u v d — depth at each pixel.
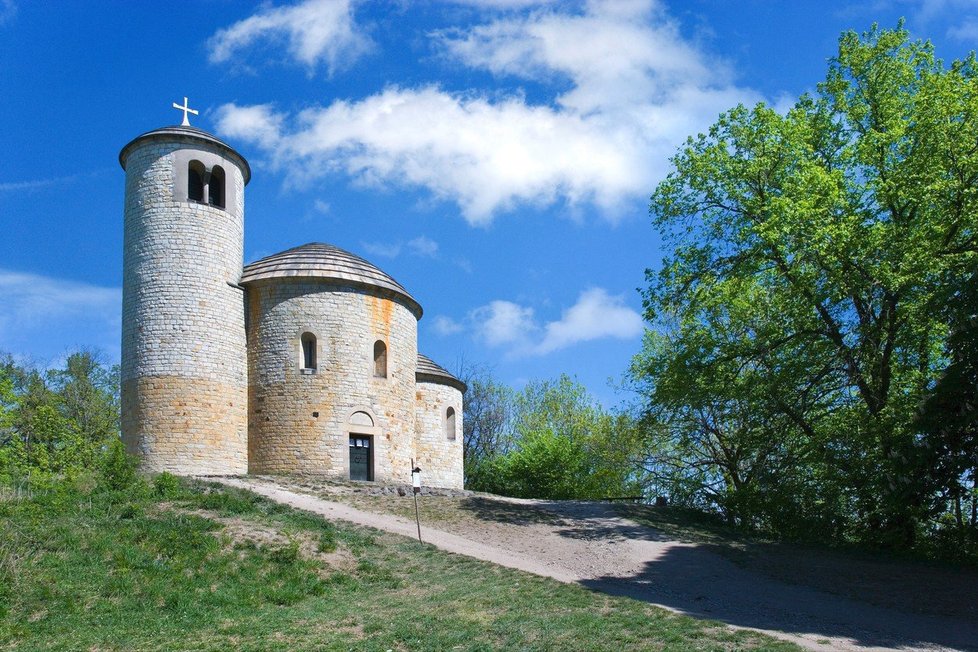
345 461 33.72
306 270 34.75
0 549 18.30
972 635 15.97
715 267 29.58
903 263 25.91
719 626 15.66
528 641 14.73
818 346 28.53
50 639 15.11
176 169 33.84
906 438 24.03
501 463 49.56
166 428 31.67
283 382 33.84
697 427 34.47
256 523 22.58
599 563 21.94
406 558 21.03
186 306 32.75
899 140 28.17
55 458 27.39
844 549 25.64
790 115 28.66
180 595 17.38
